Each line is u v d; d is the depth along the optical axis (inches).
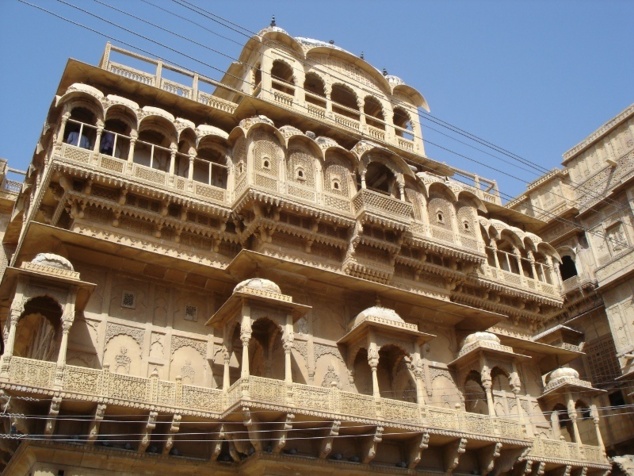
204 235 773.3
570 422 1036.5
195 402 627.2
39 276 592.4
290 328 678.5
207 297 748.6
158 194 740.0
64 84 791.1
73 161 699.4
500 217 1136.8
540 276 1098.7
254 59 1000.9
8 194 1018.1
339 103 1103.0
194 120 868.0
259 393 625.3
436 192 968.9
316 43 1066.1
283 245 791.1
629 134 1262.3
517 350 979.3
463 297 956.6
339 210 834.2
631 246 1179.9
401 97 1125.7
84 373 578.2
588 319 1235.2
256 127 812.0
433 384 840.9
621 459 977.5
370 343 731.4
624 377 1084.5
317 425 663.1
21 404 556.1
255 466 631.8
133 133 763.4
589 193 1298.0
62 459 577.0
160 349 690.8
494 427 775.7
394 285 873.5
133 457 603.8
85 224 706.2
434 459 761.6
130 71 843.4
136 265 712.4
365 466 695.1
